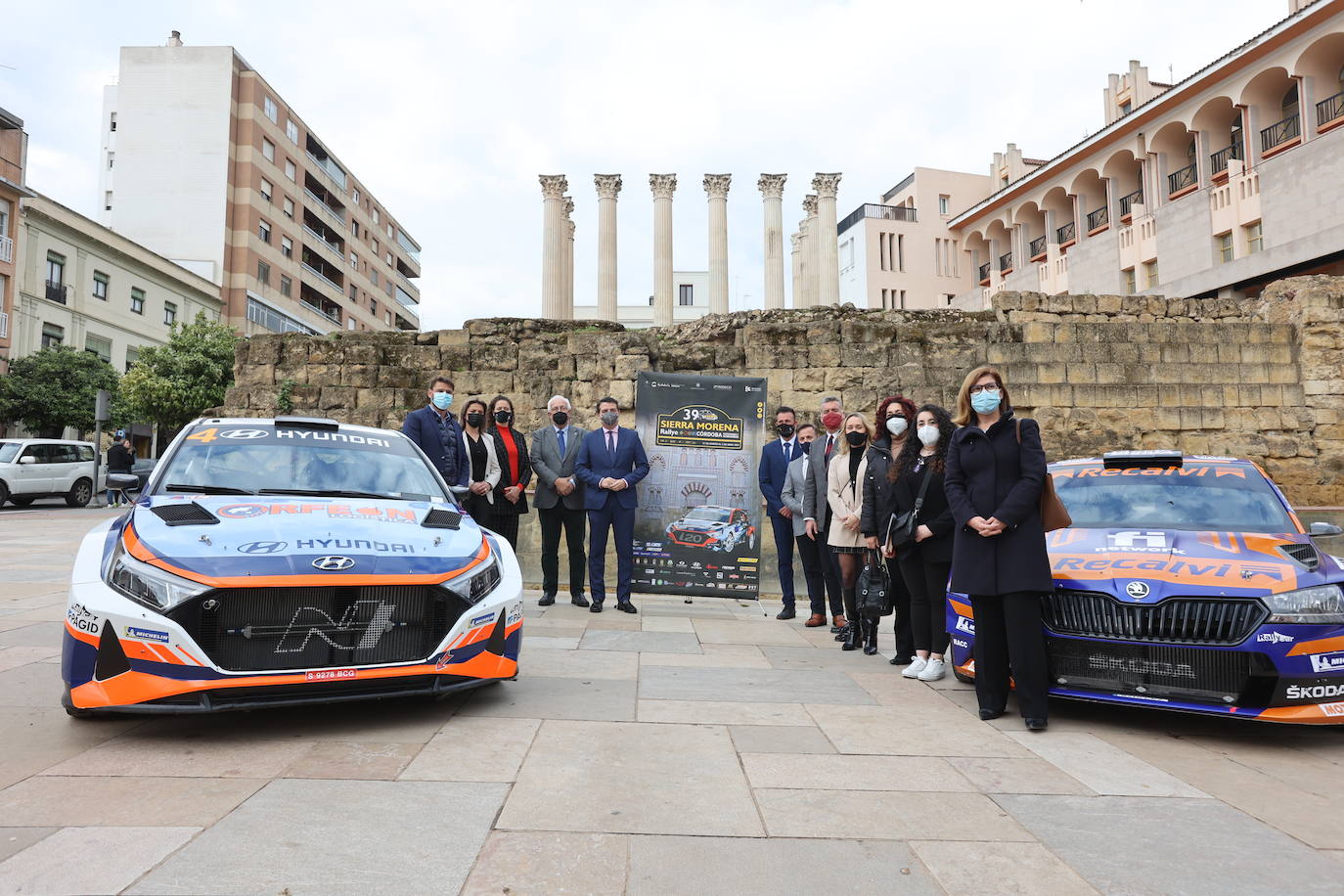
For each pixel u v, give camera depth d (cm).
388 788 309
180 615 348
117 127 4606
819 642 687
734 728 406
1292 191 2331
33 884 226
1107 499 551
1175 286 2681
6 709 412
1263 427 1150
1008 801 313
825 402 740
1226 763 369
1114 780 342
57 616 671
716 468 870
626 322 5769
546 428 837
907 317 1306
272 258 4934
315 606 368
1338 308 1178
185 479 466
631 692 478
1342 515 891
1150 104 2988
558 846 261
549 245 3038
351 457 520
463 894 227
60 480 2244
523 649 602
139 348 3503
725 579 860
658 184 3197
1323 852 269
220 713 414
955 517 451
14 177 3108
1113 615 421
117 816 277
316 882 231
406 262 7400
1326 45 2477
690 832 275
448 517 466
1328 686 389
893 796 316
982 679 445
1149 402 1144
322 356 1186
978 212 4209
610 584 1037
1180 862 260
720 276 3156
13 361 3055
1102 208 3466
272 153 4984
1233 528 498
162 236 4531
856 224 4688
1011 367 1141
